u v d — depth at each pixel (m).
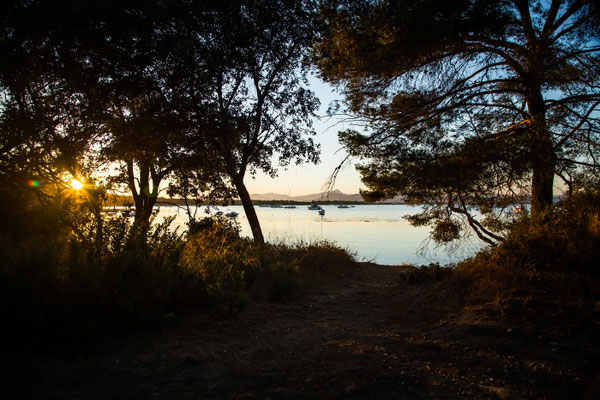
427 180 8.73
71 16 6.08
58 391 2.77
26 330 3.51
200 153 11.13
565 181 8.69
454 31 8.76
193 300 5.32
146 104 9.34
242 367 3.44
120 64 7.48
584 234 5.32
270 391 2.95
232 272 6.60
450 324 4.56
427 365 3.48
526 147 8.30
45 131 6.99
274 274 7.08
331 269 10.67
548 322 3.93
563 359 3.25
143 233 5.45
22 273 3.62
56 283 3.86
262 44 10.49
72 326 3.64
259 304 6.18
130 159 11.00
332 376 3.23
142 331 4.23
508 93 10.91
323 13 10.64
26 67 6.30
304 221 62.12
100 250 4.82
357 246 28.03
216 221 12.05
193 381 3.10
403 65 9.74
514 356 3.45
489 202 9.18
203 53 8.61
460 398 2.81
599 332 3.56
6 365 3.05
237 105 12.27
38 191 6.59
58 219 5.86
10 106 6.68
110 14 6.62
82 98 7.79
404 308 5.98
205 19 8.21
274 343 4.23
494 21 8.59
